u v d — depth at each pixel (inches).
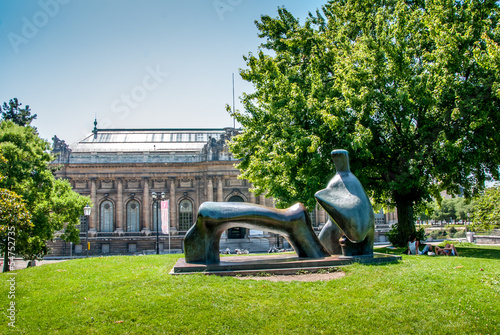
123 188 3326.8
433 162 1064.8
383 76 1019.9
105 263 831.1
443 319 467.8
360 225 681.0
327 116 970.7
